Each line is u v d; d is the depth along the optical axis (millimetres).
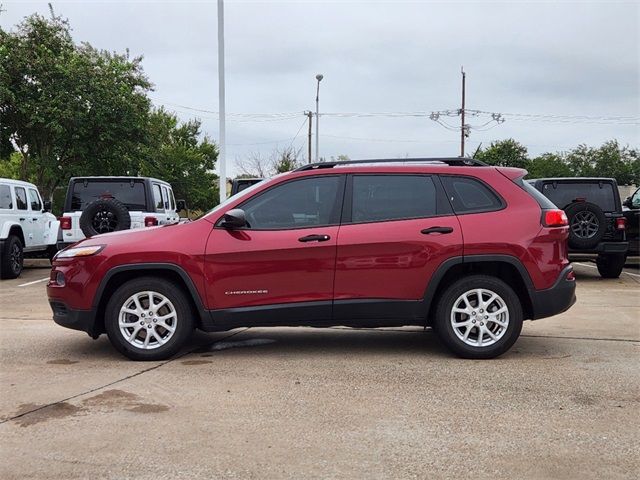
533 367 5445
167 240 5688
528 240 5637
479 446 3709
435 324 5777
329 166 5953
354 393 4715
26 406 4453
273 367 5500
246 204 5816
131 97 22422
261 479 3299
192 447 3713
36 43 21391
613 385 4902
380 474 3348
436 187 5805
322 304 5641
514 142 48500
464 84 44312
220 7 18047
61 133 20672
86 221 11078
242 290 5648
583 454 3594
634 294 10281
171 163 44875
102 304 5816
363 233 5652
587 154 61562
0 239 12625
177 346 5723
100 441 3809
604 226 11578
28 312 8734
